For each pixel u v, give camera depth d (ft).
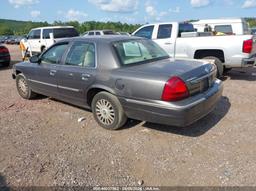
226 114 16.55
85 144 13.47
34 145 13.52
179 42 27.37
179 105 12.05
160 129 14.73
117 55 14.38
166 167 11.16
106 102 14.65
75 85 16.11
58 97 18.22
